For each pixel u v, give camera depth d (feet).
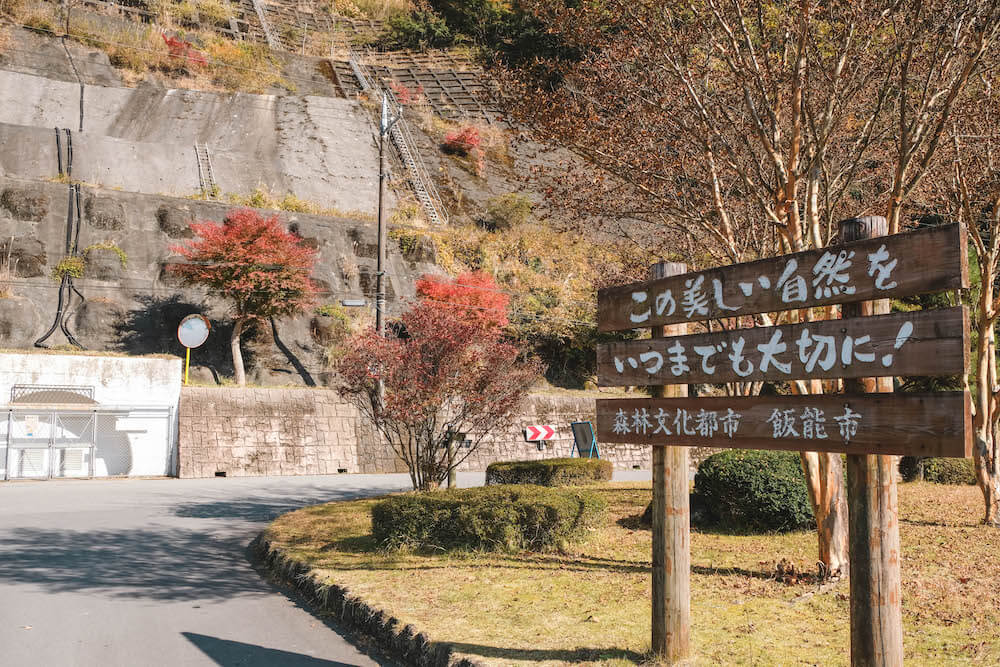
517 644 16.56
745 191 31.73
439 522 27.55
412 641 17.31
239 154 110.01
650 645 16.30
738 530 30.48
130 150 100.89
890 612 12.36
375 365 38.50
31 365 62.44
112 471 64.49
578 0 31.07
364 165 117.60
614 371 17.62
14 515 39.40
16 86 108.27
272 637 19.45
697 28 27.12
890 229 23.63
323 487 55.67
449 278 91.04
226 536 34.83
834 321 13.07
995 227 29.96
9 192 79.20
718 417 14.96
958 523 30.14
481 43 159.84
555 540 27.20
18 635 19.26
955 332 11.30
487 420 38.70
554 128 29.37
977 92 27.94
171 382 67.46
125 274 79.82
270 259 74.79
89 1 138.51
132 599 23.16
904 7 23.62
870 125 25.66
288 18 172.55
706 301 15.52
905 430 11.86
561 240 109.09
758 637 17.24
